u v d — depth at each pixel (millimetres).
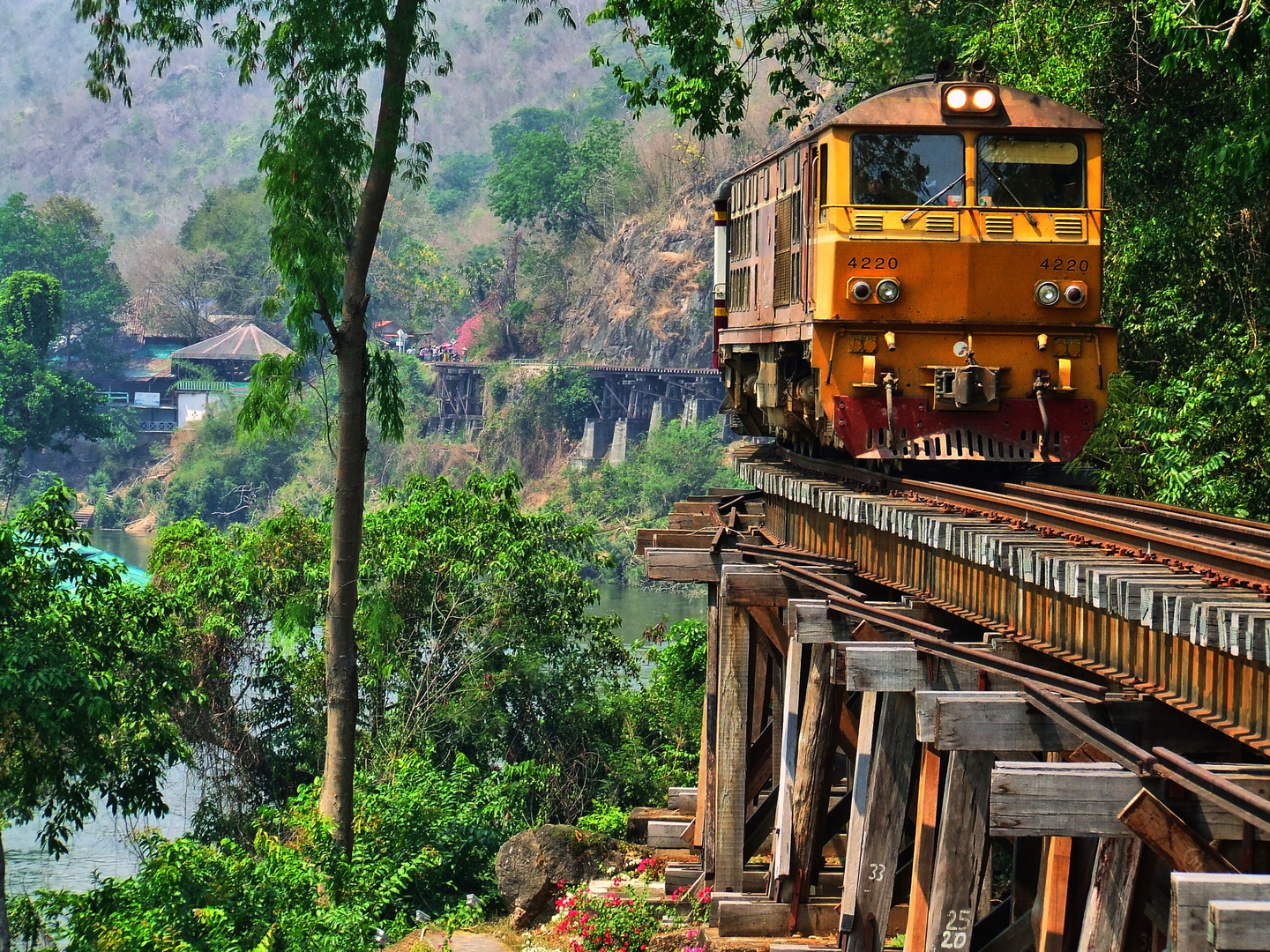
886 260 26625
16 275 174000
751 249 35500
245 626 53344
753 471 33812
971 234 26641
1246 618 11352
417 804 41312
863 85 54438
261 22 39156
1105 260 39562
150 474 199750
